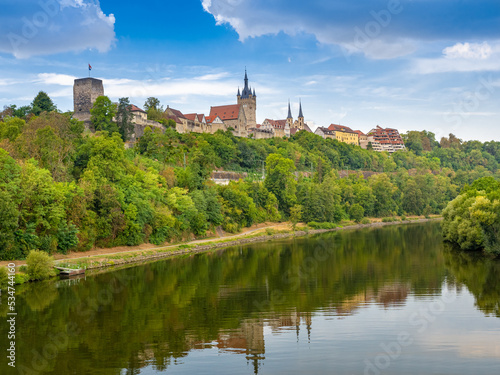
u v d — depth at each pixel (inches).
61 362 1919.3
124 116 7288.4
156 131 7450.8
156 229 4785.9
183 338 2169.0
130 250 4372.5
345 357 1923.0
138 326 2335.1
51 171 4293.8
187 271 3678.6
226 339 2148.1
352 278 3336.6
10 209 3284.9
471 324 2279.8
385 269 3639.3
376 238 5802.2
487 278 3218.5
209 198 5684.1
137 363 1904.5
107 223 4141.2
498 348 1982.0
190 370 1834.4
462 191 5689.0
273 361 1895.9
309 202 7436.0
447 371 1780.3
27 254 3417.8
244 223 6481.3
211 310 2596.0
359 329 2242.9
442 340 2080.5
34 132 4626.0
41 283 3166.8
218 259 4261.8
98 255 3964.1
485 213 3944.4
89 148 4768.7
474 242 4217.5
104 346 2087.8
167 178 5521.7
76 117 7480.3
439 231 6550.2
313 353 1966.0
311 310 2564.0
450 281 3159.5
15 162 3673.7
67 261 3622.0
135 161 5403.5
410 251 4544.8
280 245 5255.9
